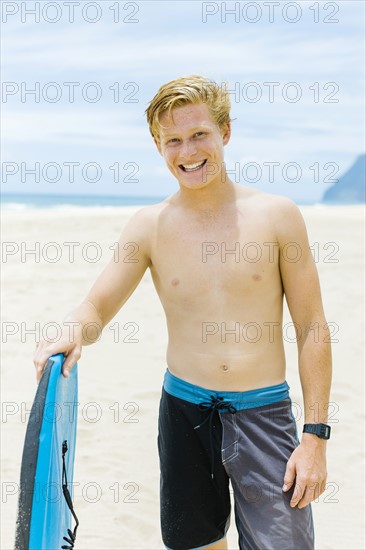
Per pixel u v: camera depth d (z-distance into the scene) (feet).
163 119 9.54
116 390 22.67
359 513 15.31
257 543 9.07
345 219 65.10
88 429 19.52
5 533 14.49
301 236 9.59
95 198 281.74
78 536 14.40
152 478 16.85
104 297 10.09
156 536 14.51
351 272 41.19
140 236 10.20
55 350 8.99
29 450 7.92
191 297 9.72
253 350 9.52
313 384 9.39
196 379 9.70
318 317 9.59
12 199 254.88
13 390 23.04
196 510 9.86
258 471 9.27
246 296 9.52
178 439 9.84
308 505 9.34
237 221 9.66
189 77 9.66
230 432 9.43
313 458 9.07
